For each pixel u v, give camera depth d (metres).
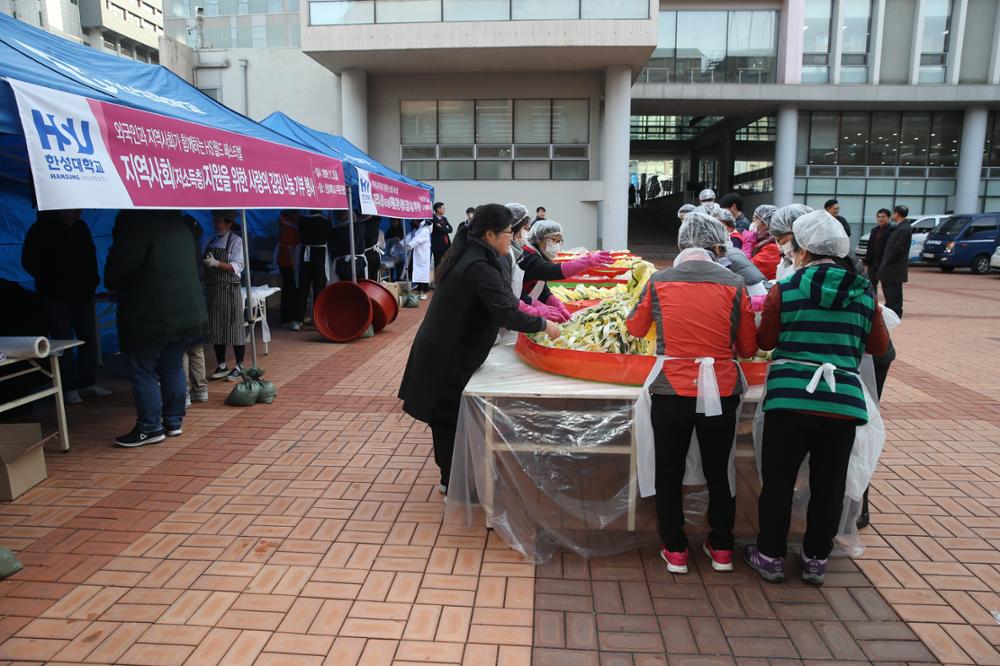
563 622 2.72
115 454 4.56
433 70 19.02
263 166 5.41
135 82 5.11
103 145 3.57
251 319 6.24
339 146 10.04
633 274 4.27
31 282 6.87
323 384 6.51
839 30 24.19
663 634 2.65
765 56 24.64
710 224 3.08
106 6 60.62
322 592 2.92
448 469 3.75
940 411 5.61
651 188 45.38
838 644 2.58
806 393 2.71
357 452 4.62
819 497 2.90
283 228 9.62
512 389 3.31
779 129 24.84
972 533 3.49
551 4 17.12
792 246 3.69
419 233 12.78
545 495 3.35
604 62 18.25
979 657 2.51
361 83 18.92
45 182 3.15
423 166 19.64
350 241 8.74
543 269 4.29
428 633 2.64
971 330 9.74
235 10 39.19
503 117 19.38
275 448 4.70
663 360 2.90
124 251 4.33
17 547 3.30
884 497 3.93
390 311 9.22
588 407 3.28
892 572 3.11
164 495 3.90
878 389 3.37
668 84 23.91
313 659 2.48
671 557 3.08
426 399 3.38
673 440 2.95
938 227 20.84
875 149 25.91
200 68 20.09
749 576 3.08
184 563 3.15
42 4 55.22
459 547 3.33
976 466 4.40
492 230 3.23
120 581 3.00
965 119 25.19
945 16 24.17
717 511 3.07
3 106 3.00
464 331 3.36
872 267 10.84
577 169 19.52
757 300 3.48
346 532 3.47
